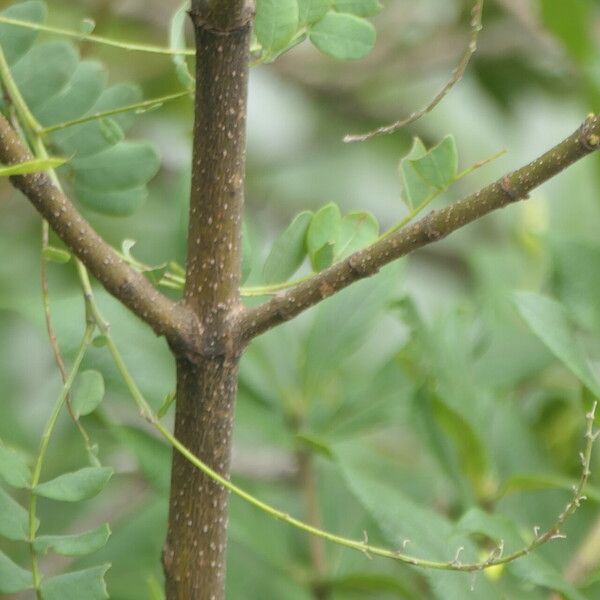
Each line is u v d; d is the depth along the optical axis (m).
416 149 0.83
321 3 0.82
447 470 0.92
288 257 0.83
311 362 0.94
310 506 0.93
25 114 0.83
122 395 0.90
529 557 0.86
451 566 0.81
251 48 0.83
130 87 0.86
